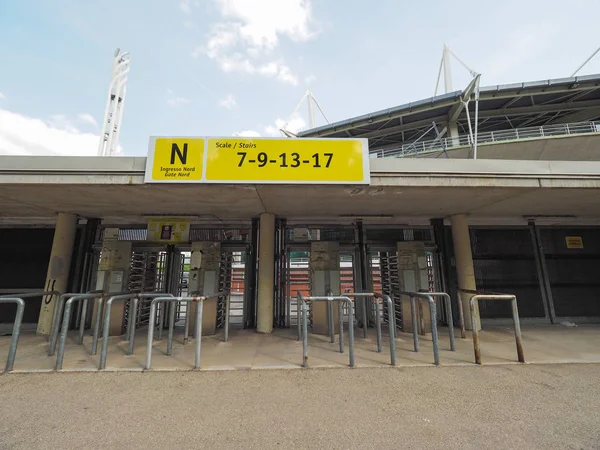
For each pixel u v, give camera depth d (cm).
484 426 241
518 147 2442
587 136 2298
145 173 433
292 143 449
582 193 514
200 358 419
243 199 546
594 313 728
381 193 507
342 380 337
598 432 233
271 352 457
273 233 675
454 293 714
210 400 286
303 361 388
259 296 644
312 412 263
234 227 735
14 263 698
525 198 549
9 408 270
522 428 238
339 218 731
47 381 333
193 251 626
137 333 611
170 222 702
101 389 311
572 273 746
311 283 643
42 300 637
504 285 728
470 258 680
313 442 219
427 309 621
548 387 318
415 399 289
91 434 229
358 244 728
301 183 441
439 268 729
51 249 705
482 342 524
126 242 634
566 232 767
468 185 460
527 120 3462
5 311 683
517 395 298
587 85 2772
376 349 475
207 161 438
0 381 333
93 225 711
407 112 3241
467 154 2545
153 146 438
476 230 754
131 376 349
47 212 652
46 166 431
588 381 335
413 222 766
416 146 3597
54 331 446
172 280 699
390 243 727
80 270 686
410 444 217
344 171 447
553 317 719
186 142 441
